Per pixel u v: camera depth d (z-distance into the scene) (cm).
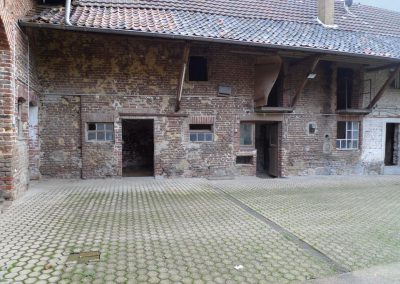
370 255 427
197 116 1052
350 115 1220
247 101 1098
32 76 851
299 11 1245
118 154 1000
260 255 419
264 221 578
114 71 979
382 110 1271
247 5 1185
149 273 358
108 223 543
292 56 1072
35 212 596
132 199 736
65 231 494
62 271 357
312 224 565
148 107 1009
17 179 694
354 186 991
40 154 950
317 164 1193
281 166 1149
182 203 709
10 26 632
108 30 764
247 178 1098
